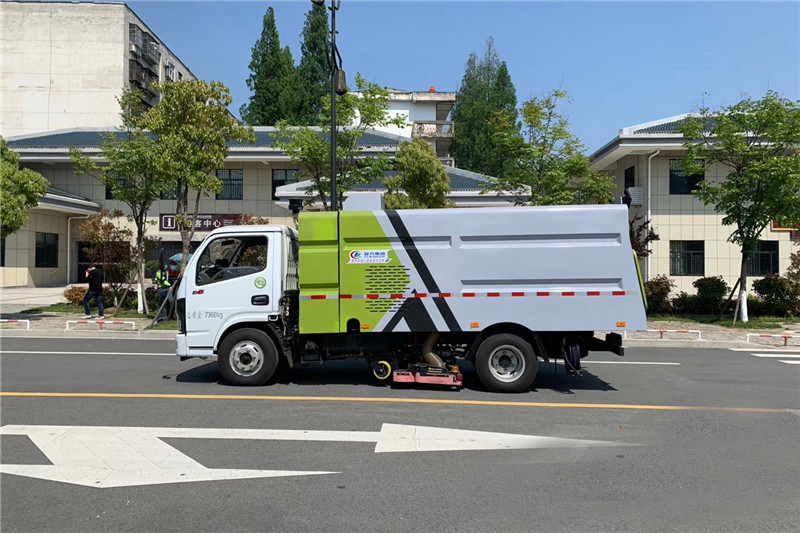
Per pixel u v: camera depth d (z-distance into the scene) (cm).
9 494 472
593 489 488
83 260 3136
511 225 824
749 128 1773
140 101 1942
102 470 523
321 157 1675
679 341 1418
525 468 536
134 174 1820
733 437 638
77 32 4109
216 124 1723
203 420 685
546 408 757
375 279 842
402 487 488
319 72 4381
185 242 1761
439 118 5288
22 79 4091
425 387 883
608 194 1838
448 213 831
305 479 505
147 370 1020
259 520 426
